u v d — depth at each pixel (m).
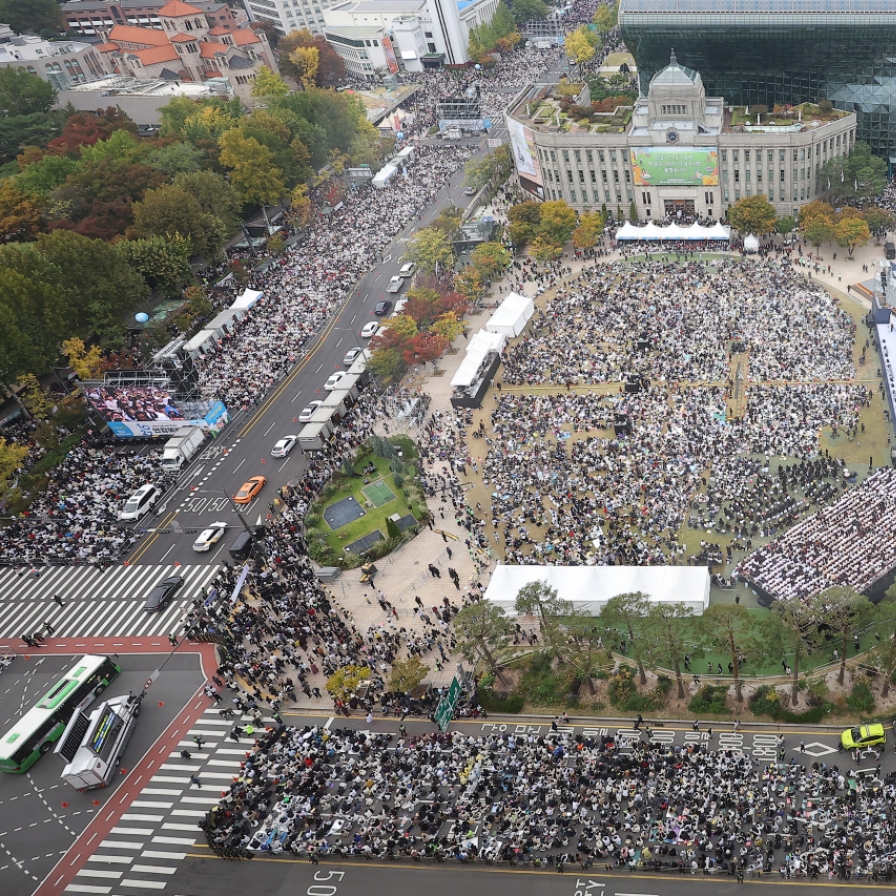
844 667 84.94
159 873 81.06
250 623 105.94
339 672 89.94
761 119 180.75
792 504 104.06
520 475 120.25
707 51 197.38
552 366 143.00
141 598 115.81
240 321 175.25
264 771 87.69
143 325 175.62
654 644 84.81
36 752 95.69
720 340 138.75
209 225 191.50
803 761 77.88
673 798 74.56
